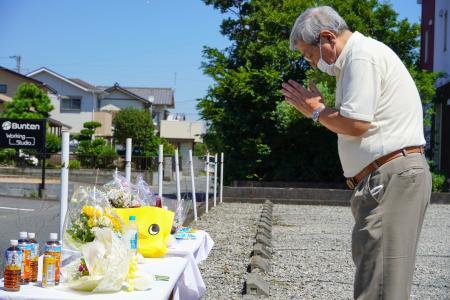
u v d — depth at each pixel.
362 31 15.90
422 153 2.88
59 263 2.96
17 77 34.28
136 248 3.47
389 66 2.83
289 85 3.04
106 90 44.25
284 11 17.16
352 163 2.92
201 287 3.95
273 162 16.67
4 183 14.17
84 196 3.52
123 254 2.94
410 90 2.88
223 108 16.66
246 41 17.86
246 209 12.73
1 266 4.98
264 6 17.88
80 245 3.21
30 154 22.97
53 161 24.11
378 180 2.81
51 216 9.79
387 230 2.78
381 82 2.81
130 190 4.06
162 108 52.62
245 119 16.47
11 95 34.16
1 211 10.71
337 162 16.34
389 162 2.81
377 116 2.82
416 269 6.24
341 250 7.39
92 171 21.88
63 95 39.94
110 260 2.89
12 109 26.91
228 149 16.88
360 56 2.80
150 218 3.78
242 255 6.80
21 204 12.15
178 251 3.90
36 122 13.67
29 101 26.92
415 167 2.80
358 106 2.76
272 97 16.36
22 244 2.97
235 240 7.92
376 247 2.79
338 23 2.92
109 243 2.97
